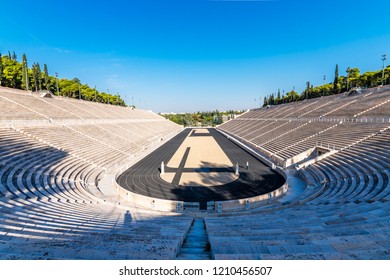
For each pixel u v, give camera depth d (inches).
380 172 724.7
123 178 1028.5
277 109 3385.8
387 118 1241.4
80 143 1269.7
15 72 2202.3
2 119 1132.5
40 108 1584.6
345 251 257.1
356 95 2075.5
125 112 3331.7
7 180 662.5
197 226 501.0
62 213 501.4
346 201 584.4
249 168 1200.2
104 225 429.4
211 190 872.9
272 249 272.4
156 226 447.2
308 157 1201.4
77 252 269.1
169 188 900.6
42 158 905.5
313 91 3710.6
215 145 2103.8
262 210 651.5
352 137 1131.3
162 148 1915.6
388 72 2556.6
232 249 278.1
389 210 445.4
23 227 374.0
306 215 490.0
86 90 3612.2
